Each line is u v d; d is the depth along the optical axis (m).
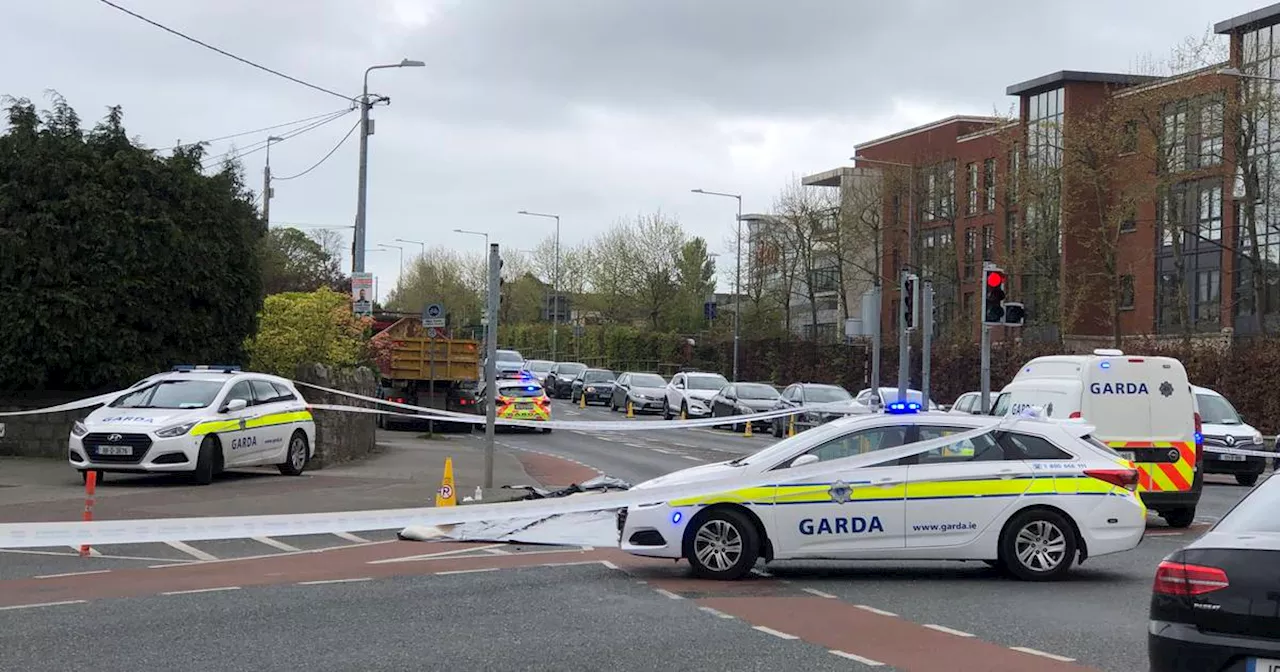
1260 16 41.00
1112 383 16.06
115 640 8.24
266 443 19.62
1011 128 48.72
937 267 56.88
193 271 22.12
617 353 75.12
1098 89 56.91
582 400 52.03
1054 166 45.53
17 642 8.15
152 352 21.91
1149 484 15.85
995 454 11.48
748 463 11.55
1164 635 5.79
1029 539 11.34
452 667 7.59
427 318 30.20
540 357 86.50
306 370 23.12
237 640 8.29
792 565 12.32
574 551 13.12
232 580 10.91
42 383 21.25
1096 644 8.54
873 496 11.18
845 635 8.74
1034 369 17.38
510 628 8.82
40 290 20.88
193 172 22.69
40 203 20.98
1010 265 48.06
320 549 13.21
